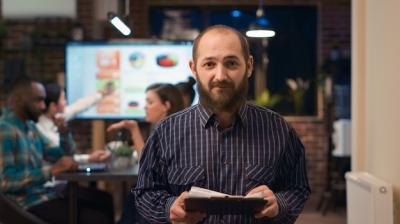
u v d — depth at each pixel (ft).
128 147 12.24
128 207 9.41
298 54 25.35
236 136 6.17
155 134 6.41
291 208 6.14
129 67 18.38
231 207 5.52
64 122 14.07
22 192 11.72
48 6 23.22
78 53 18.47
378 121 9.70
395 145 8.72
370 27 10.20
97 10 21.52
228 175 6.09
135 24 24.25
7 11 23.38
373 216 8.50
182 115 6.34
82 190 12.85
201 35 6.02
